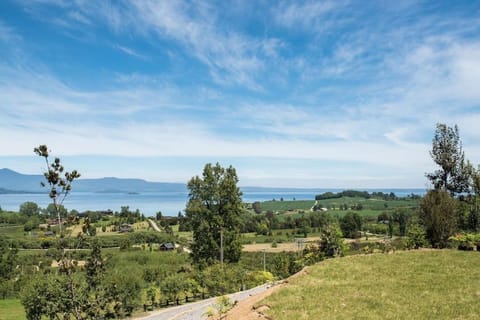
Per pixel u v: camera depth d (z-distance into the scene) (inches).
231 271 1665.8
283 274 1724.9
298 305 514.6
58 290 599.2
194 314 964.6
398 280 615.2
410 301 507.8
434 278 616.7
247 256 3191.4
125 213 6742.1
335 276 663.1
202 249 2009.1
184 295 1622.8
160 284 1626.5
